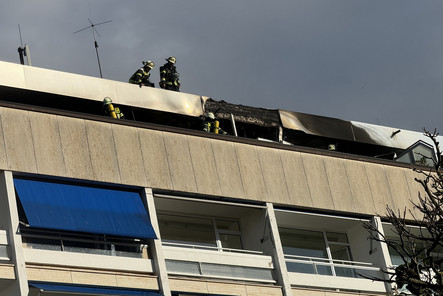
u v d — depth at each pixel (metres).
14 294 36.53
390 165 48.81
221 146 43.91
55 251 38.06
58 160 39.53
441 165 38.69
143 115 48.38
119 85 47.38
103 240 39.75
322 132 53.47
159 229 42.94
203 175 42.81
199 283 40.78
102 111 47.47
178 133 42.97
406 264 36.50
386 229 48.41
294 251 46.44
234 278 42.06
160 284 39.72
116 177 40.62
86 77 46.69
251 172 44.22
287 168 45.41
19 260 36.84
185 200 42.28
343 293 44.62
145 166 41.50
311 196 45.47
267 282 42.94
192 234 43.72
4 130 38.91
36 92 45.38
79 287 37.62
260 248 44.06
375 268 45.72
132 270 39.56
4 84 44.62
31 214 37.91
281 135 52.12
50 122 40.00
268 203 44.09
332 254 47.47
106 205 40.00
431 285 35.72
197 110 49.25
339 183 46.66
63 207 38.88
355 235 47.72
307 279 44.16
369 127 55.12
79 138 40.41
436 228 37.28
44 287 36.50
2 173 38.41
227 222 44.91
